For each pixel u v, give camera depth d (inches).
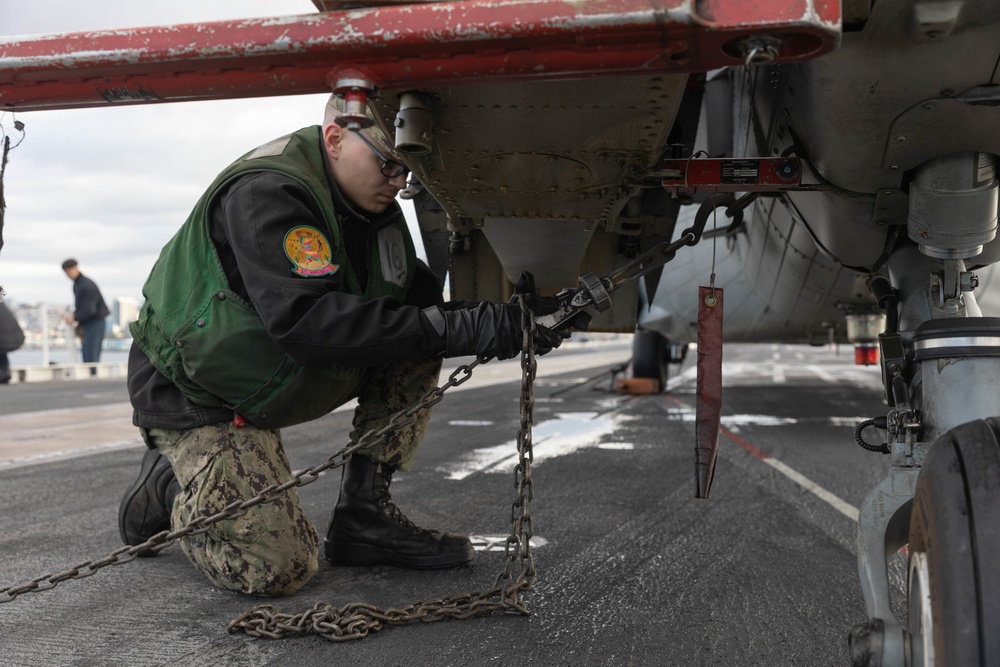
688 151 92.9
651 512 135.7
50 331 692.7
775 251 152.0
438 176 82.7
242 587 91.4
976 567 44.7
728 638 79.4
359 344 76.5
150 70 54.8
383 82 53.6
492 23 48.9
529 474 75.5
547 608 88.3
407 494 153.6
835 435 232.8
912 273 85.4
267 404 87.3
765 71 89.8
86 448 232.4
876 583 58.1
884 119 69.3
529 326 75.3
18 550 117.2
